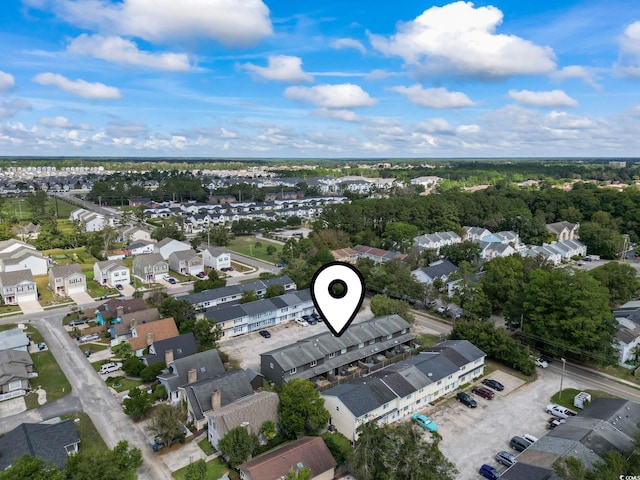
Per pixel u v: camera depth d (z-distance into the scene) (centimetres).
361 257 10094
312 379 5044
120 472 3083
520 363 5291
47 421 4222
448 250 10056
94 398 4647
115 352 5659
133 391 4250
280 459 3366
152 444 3906
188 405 4241
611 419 3856
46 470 2995
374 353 5562
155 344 5250
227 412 3850
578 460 3075
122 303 6712
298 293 7288
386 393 4288
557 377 5278
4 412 4366
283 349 5078
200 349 5422
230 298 7338
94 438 3975
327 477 3484
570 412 4375
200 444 3934
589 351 5391
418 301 7775
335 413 4144
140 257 9275
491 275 7294
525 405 4641
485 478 3525
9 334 5659
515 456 3691
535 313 5822
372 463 3300
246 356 5694
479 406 4625
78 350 5759
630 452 3456
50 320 6812
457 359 5084
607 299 5703
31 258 9162
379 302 6544
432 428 4144
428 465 3123
